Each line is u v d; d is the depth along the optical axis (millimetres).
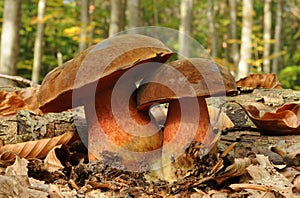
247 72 2812
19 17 2029
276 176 584
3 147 654
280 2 3641
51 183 594
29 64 3484
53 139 668
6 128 696
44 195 533
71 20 3564
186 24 2873
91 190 571
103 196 555
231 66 3311
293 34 4785
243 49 2811
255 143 651
